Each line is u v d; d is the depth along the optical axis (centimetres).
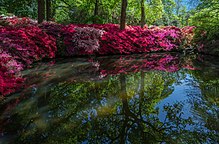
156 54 1045
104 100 376
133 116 312
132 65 713
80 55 857
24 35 644
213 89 439
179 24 2145
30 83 448
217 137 254
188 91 429
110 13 1520
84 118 301
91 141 241
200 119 302
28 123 282
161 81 508
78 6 1402
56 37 797
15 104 342
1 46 534
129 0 1413
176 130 269
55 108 332
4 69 424
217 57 912
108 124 286
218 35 974
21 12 1262
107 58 859
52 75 524
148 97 396
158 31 1203
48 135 253
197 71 617
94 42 864
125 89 442
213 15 842
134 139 246
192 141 247
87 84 469
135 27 1182
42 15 928
